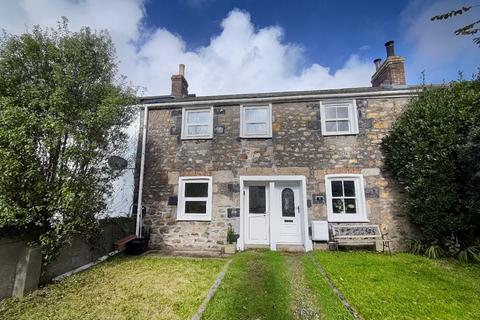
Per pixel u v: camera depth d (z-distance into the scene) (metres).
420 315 3.54
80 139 5.11
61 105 4.97
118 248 7.29
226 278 5.17
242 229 8.00
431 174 6.55
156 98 9.62
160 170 8.77
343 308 3.79
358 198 7.79
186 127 9.03
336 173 7.93
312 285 4.73
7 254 4.34
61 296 4.34
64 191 4.77
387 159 7.76
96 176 5.75
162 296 4.34
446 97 6.93
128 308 3.89
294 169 8.12
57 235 4.88
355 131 8.08
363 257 6.55
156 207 8.55
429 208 6.61
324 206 7.79
